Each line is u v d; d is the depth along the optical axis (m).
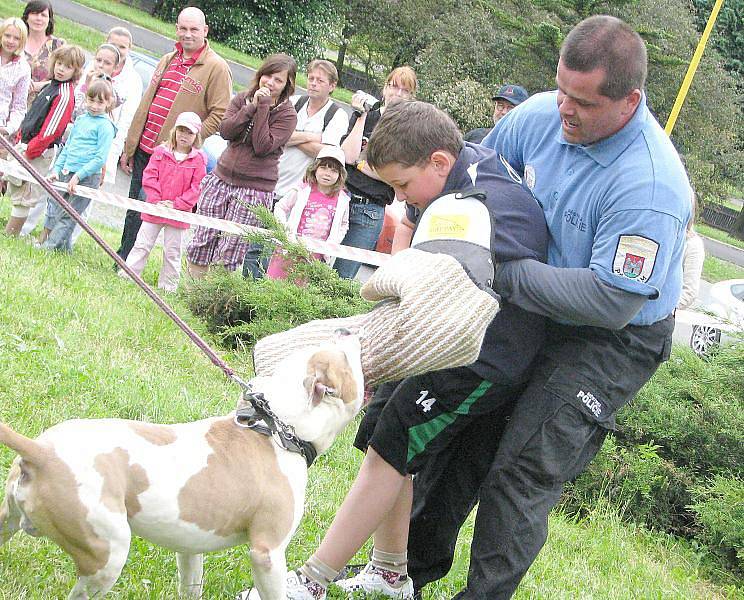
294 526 3.02
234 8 31.09
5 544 3.13
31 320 5.57
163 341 6.45
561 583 4.68
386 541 3.73
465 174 3.25
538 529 3.35
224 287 7.29
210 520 2.82
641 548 5.88
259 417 2.99
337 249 7.20
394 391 3.55
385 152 3.20
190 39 8.48
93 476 2.62
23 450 2.57
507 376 3.31
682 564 5.84
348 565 3.94
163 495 2.73
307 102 8.64
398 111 3.23
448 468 3.80
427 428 3.39
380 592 3.75
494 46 26.59
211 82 8.58
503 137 3.66
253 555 2.91
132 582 3.17
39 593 2.95
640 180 3.11
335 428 3.09
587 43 3.05
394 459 3.41
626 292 3.09
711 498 6.07
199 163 8.23
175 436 2.84
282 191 8.67
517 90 7.66
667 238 3.09
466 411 3.38
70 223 8.22
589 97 3.06
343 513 3.44
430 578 3.94
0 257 6.88
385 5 31.33
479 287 2.96
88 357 5.34
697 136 27.28
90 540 2.63
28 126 8.46
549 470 3.33
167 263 8.24
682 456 6.56
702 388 6.74
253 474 2.90
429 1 30.95
